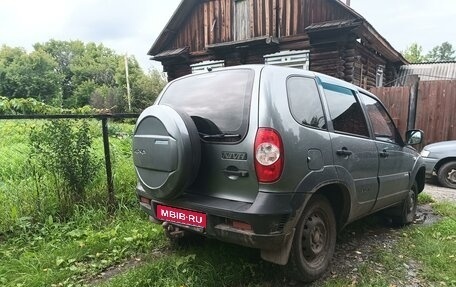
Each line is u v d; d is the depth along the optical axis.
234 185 2.46
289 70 2.72
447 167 6.97
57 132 3.92
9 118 3.46
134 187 4.54
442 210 4.94
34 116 3.63
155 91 31.30
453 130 8.27
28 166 4.14
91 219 3.92
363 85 11.48
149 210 2.94
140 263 3.14
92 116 4.06
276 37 11.13
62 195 4.01
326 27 9.27
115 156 5.01
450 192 6.50
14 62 47.34
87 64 57.06
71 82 54.75
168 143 2.47
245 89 2.54
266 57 11.47
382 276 2.95
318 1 10.43
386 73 14.91
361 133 3.36
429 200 5.54
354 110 3.36
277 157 2.31
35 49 62.62
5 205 3.77
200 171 2.63
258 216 2.26
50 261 3.07
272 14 11.37
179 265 2.91
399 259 3.30
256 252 3.18
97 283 2.79
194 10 13.10
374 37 10.22
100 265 3.05
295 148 2.42
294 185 2.41
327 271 3.03
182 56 13.02
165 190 2.57
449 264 3.15
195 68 13.28
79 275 2.91
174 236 3.06
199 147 2.54
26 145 5.83
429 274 2.96
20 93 44.84
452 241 3.70
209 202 2.51
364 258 3.32
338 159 2.85
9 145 6.48
